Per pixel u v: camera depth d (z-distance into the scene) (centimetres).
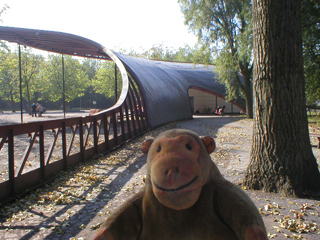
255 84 605
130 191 622
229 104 4097
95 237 179
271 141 579
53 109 6562
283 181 566
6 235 416
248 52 2162
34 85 4244
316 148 1137
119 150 1102
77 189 629
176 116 2312
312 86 2062
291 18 567
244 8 2180
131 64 2008
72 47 2198
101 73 4781
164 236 186
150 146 199
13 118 2875
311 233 408
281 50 567
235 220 175
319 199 537
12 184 554
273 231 416
